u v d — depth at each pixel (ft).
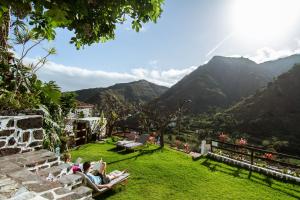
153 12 13.23
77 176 17.20
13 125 17.11
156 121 71.20
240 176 35.22
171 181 30.40
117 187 26.68
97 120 59.82
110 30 14.38
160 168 35.06
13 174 13.25
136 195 25.35
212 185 30.32
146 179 30.32
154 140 63.93
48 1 9.49
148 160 39.42
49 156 17.31
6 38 19.89
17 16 11.97
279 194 29.25
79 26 13.30
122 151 45.55
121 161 37.88
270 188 31.17
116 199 23.95
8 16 18.44
